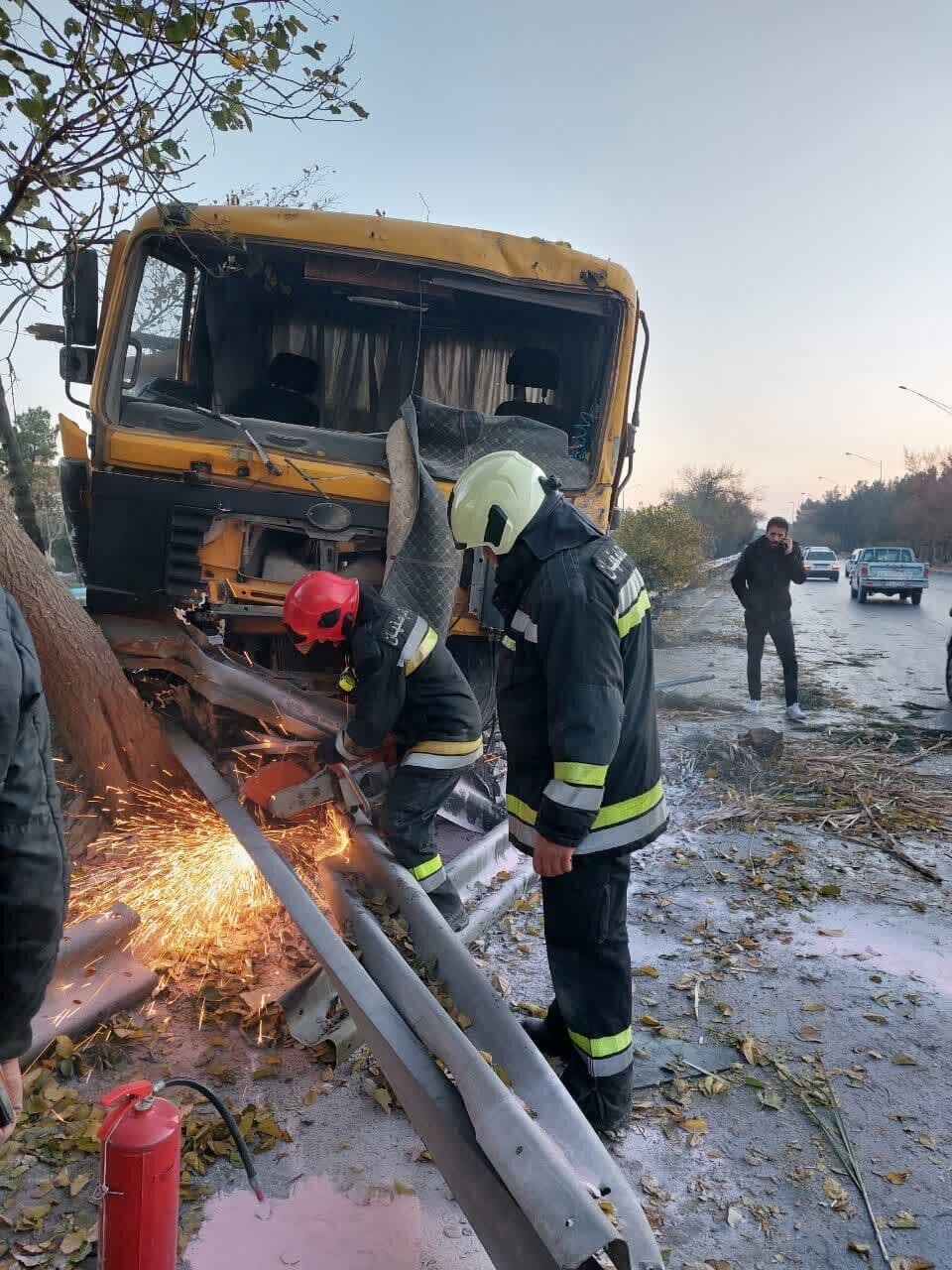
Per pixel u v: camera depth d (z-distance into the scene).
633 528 17.45
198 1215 2.39
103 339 4.66
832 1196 2.60
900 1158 2.76
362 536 4.74
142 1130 1.82
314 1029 3.03
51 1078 2.85
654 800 2.74
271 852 3.37
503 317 5.49
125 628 4.63
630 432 5.45
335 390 5.51
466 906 3.98
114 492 4.48
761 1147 2.79
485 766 5.06
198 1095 2.83
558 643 2.46
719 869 4.94
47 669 4.28
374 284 5.15
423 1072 2.35
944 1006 3.60
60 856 1.48
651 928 4.24
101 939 3.30
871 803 6.09
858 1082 3.11
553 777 2.56
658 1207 2.54
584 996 2.75
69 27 3.71
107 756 4.46
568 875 2.71
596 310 5.30
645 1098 3.01
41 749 1.45
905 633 18.23
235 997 3.32
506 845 4.56
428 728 3.63
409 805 3.55
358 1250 2.32
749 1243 2.43
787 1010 3.54
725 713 9.09
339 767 3.60
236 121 3.88
